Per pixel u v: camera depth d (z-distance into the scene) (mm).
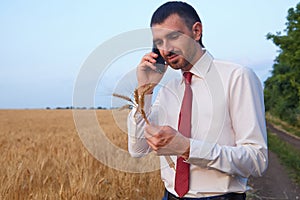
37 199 5043
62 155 7707
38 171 6359
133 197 5348
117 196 5320
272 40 22328
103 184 5344
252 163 1876
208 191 1978
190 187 2020
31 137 17672
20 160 7605
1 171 6684
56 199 4906
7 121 34688
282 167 13336
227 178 1967
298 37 21141
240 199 2021
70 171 6016
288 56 22203
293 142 25656
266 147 1900
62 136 16188
